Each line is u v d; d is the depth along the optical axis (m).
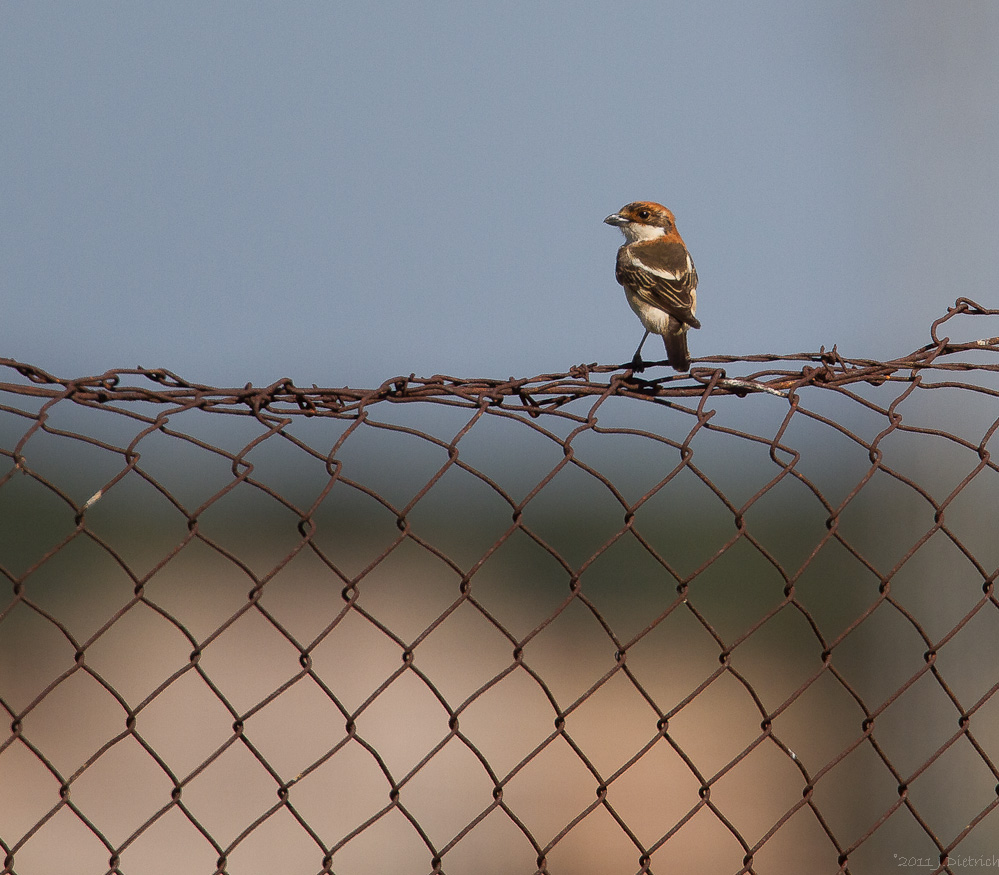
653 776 17.88
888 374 6.21
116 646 23.34
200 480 22.38
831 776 17.41
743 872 5.50
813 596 24.50
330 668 23.30
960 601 13.05
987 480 13.16
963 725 5.87
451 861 14.50
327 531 26.84
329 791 16.98
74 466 23.83
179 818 15.62
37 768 17.08
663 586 26.14
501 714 21.00
